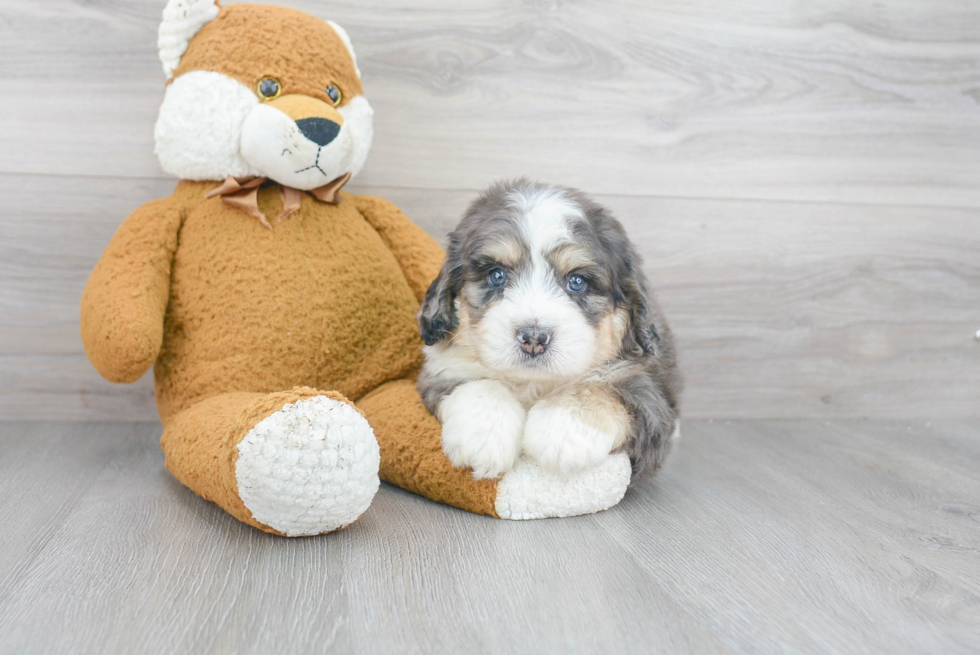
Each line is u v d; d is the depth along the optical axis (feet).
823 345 10.50
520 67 9.29
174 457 6.47
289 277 7.13
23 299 8.75
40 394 8.96
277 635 4.36
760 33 9.71
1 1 8.21
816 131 10.03
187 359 7.13
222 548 5.54
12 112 8.41
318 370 7.25
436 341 6.80
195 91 6.89
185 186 7.59
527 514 6.32
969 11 10.13
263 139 6.82
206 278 7.11
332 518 5.55
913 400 10.81
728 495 7.22
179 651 4.17
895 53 10.05
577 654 4.27
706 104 9.75
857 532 6.35
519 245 6.27
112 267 6.93
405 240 8.34
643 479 6.90
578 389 6.41
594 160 9.62
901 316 10.61
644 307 6.70
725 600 5.01
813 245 10.26
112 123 8.64
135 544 5.58
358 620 4.56
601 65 9.45
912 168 10.34
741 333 10.27
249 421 5.35
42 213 8.64
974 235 10.61
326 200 7.59
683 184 9.85
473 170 9.39
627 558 5.63
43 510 6.24
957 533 6.40
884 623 4.76
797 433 9.82
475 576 5.22
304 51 7.15
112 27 8.48
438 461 6.40
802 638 4.54
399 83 9.07
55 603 4.67
